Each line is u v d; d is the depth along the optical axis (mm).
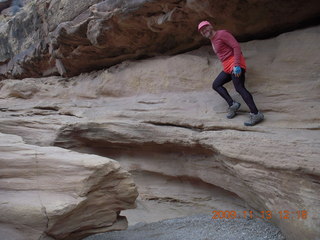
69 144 6906
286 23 5211
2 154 3621
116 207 3527
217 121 5133
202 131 5285
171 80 6371
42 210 3008
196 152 5406
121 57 7570
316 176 3410
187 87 6148
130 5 6020
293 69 4871
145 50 7066
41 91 9000
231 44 4660
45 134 7137
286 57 4969
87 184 3250
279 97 4863
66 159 3445
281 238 3867
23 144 4047
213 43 4852
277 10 4988
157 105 6199
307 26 5219
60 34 7793
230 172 4691
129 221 5297
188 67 6227
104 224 3471
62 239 3195
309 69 4719
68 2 7863
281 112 4746
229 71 4773
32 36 10281
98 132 6441
